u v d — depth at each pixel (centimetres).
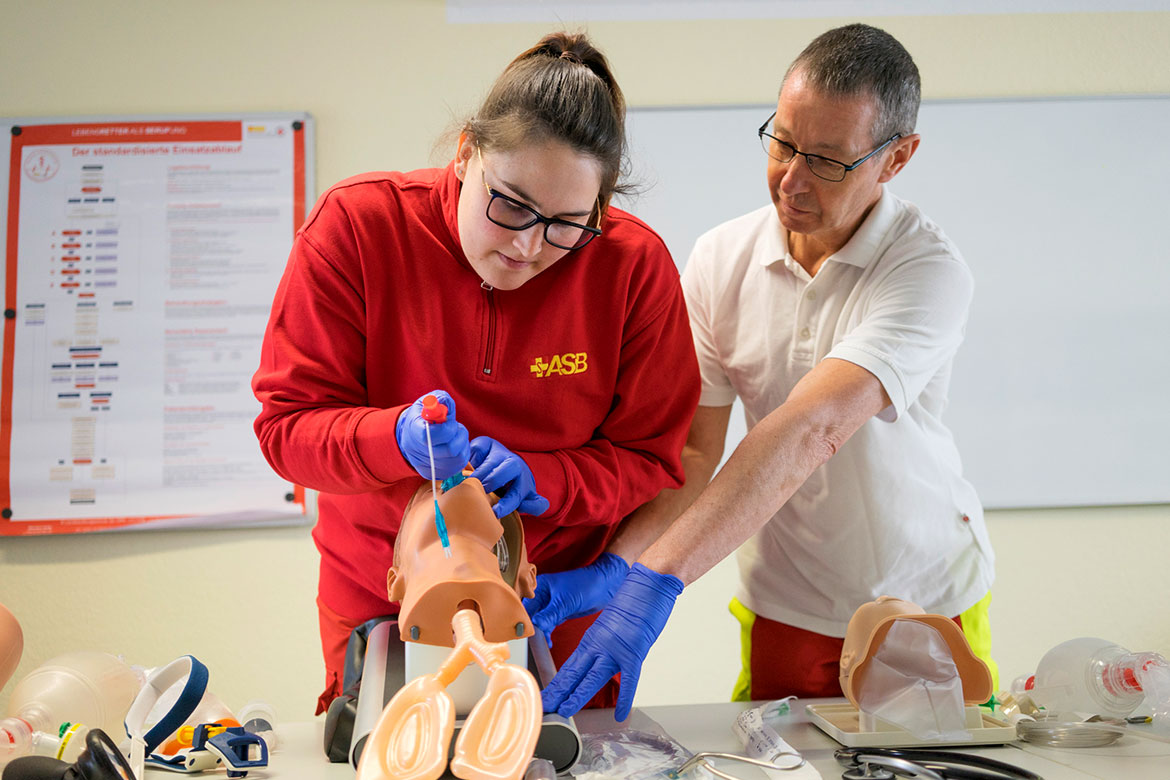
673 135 241
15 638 94
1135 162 245
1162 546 244
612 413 122
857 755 97
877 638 109
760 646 157
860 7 244
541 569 122
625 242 117
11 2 234
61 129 233
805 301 145
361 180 114
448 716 74
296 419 106
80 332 232
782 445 114
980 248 242
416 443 91
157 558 232
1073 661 114
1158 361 244
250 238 234
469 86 239
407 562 90
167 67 235
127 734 99
